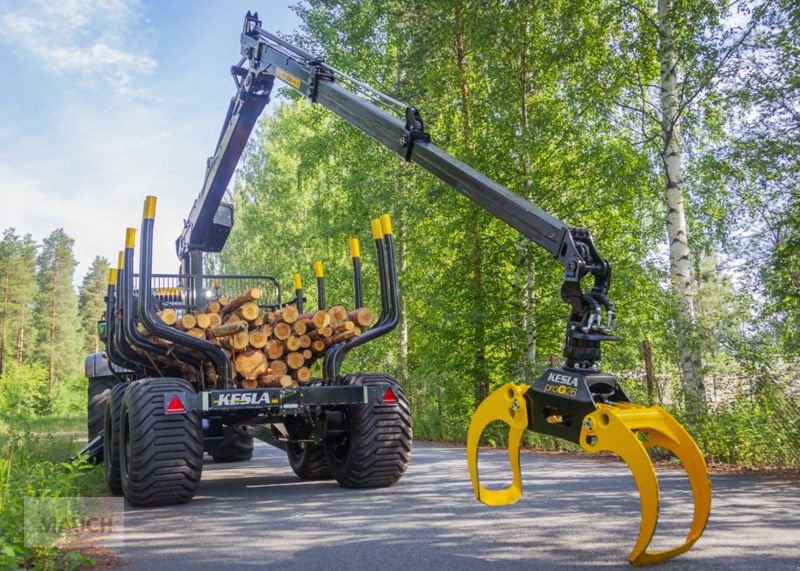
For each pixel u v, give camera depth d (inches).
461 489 252.8
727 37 396.5
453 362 534.9
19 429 356.2
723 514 188.2
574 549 152.6
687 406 344.5
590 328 142.5
